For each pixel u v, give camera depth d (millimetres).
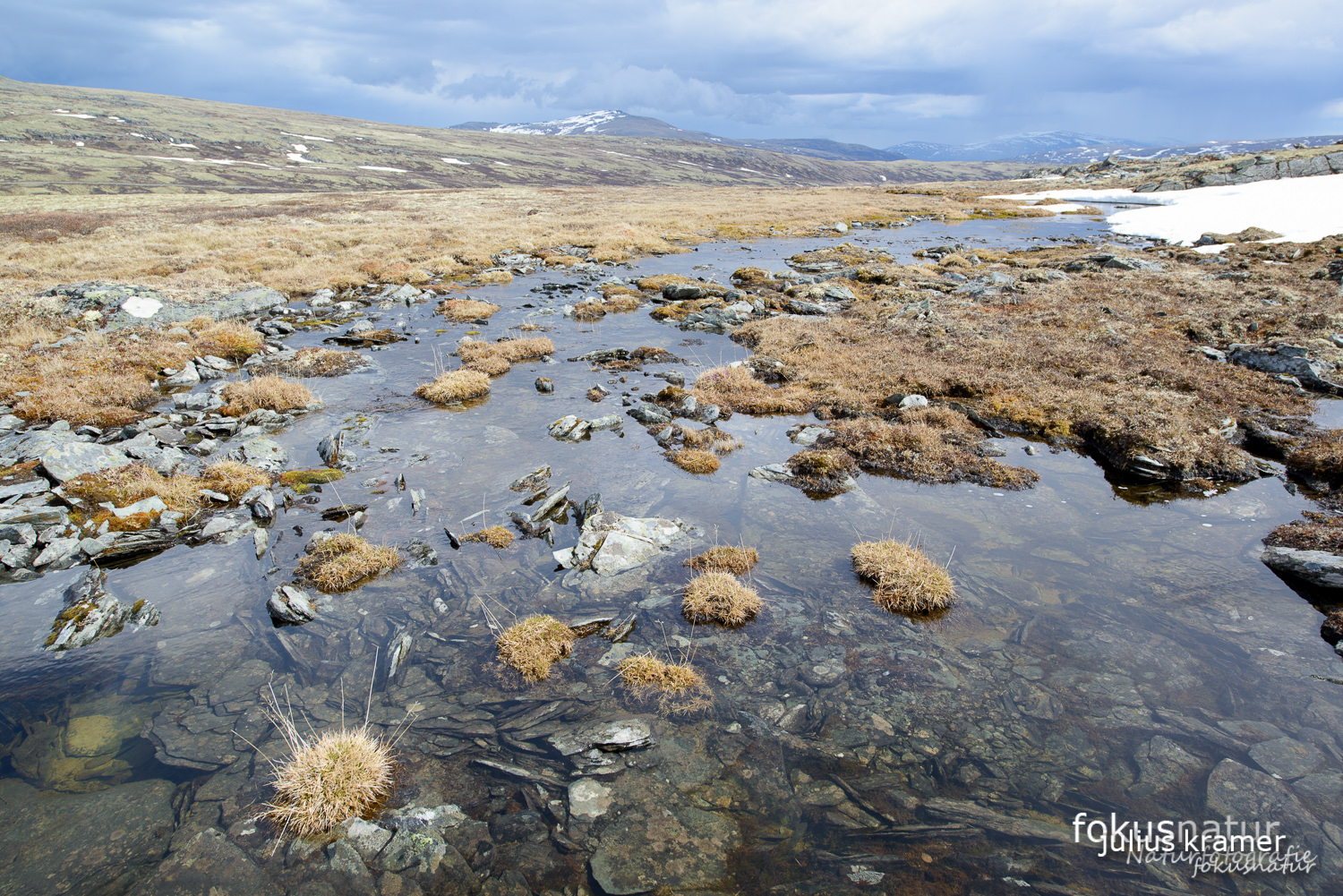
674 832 1472
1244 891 1353
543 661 1854
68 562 2229
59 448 2670
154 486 2551
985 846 1438
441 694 1783
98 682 1801
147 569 2221
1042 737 1652
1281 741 1618
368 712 1730
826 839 1460
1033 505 2607
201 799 1522
